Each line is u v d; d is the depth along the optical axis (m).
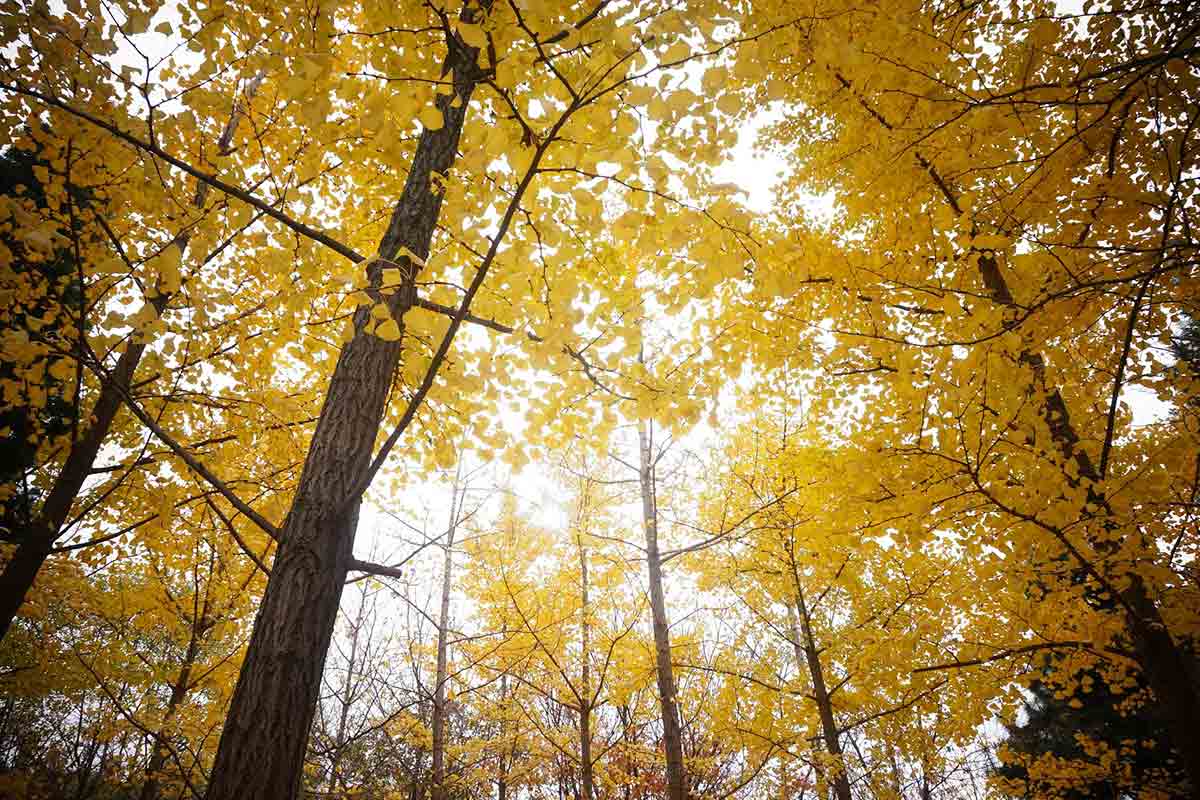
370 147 2.36
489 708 7.37
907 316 3.37
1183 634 2.75
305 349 3.35
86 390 4.11
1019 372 2.36
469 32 1.35
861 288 3.03
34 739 9.62
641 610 6.17
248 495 3.90
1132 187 2.58
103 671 5.07
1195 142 2.62
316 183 3.22
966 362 2.34
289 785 1.45
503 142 1.44
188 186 3.28
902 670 3.92
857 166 3.25
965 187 3.12
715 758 6.88
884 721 5.95
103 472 3.62
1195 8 2.31
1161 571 2.37
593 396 2.52
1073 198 2.73
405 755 9.53
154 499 3.58
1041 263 2.72
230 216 2.29
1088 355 3.38
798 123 4.53
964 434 2.50
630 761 8.84
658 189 1.70
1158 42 2.69
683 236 1.74
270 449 3.98
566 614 6.41
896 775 7.02
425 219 2.25
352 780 8.41
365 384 2.04
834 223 4.54
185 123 2.08
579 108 1.43
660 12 1.44
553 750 7.93
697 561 6.10
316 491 1.82
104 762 7.65
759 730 5.45
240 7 2.01
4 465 4.36
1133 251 2.26
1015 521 2.71
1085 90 2.34
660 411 2.32
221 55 2.57
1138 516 2.45
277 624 1.61
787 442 5.34
